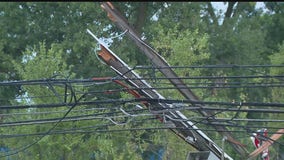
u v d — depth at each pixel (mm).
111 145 46469
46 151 46844
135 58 69000
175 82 33406
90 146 47500
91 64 67562
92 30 67750
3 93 63750
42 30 71188
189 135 34281
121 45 67188
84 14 69938
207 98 56312
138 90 30797
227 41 75688
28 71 49531
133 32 31312
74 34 68312
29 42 70625
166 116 31781
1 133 47812
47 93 47125
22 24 71125
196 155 34688
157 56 31547
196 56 53906
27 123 31891
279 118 54531
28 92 47906
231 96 71125
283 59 61344
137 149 55250
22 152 47219
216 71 71000
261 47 80438
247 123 57000
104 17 69062
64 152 47062
